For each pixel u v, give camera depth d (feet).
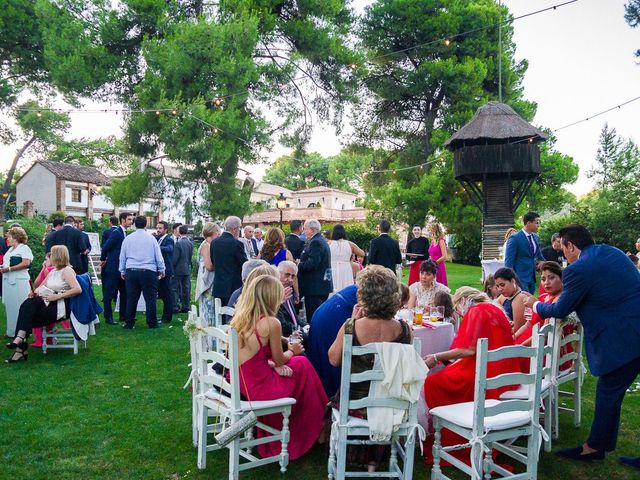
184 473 12.06
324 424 13.50
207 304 24.49
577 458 12.92
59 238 28.99
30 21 71.10
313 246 23.44
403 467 11.59
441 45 81.56
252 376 11.98
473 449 10.23
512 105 87.04
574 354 14.61
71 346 22.74
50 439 13.79
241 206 65.72
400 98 87.81
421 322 15.61
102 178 149.59
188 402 16.78
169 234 33.17
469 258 93.09
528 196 88.53
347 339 10.40
